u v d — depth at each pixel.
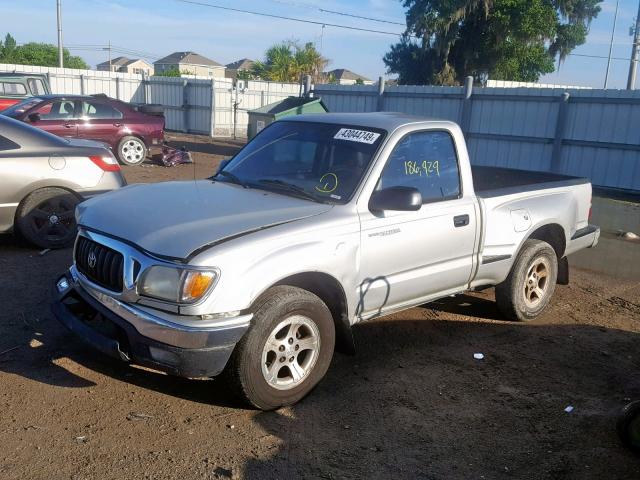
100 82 29.14
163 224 3.92
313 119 5.27
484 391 4.59
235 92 27.27
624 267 8.52
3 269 6.46
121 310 3.81
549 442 3.95
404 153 4.82
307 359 4.16
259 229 3.94
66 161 7.20
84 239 4.29
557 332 5.93
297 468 3.49
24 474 3.25
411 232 4.71
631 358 5.41
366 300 4.52
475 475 3.55
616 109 14.49
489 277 5.58
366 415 4.12
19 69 28.23
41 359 4.50
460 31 37.78
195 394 4.20
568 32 38.44
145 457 3.47
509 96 16.20
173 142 23.52
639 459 3.81
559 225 6.26
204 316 3.63
